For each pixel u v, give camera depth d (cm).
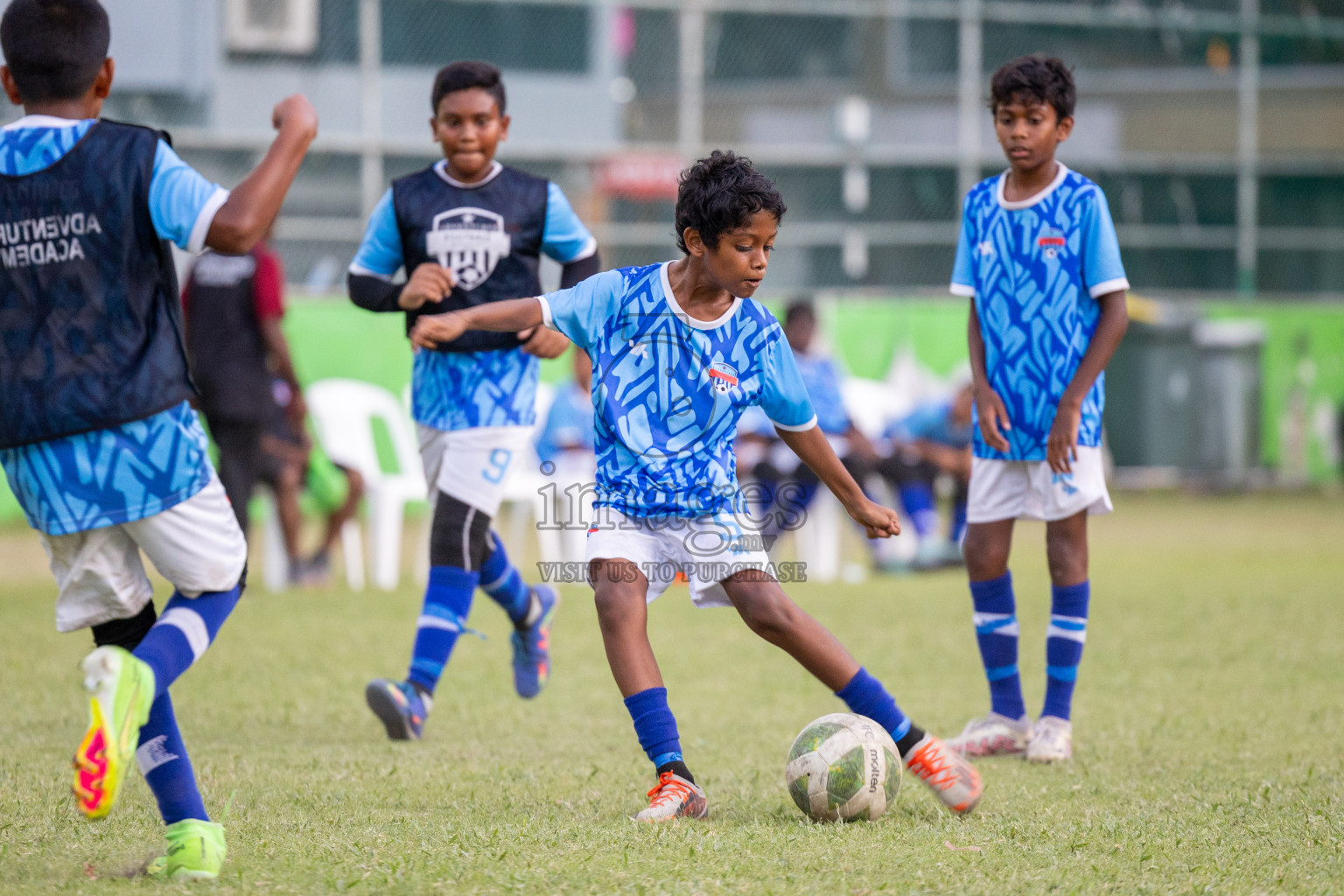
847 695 1209
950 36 5675
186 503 959
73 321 930
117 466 937
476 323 1161
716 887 931
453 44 5172
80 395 927
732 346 1164
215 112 4891
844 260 5569
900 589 3253
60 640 2353
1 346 935
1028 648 2381
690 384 1166
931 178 5606
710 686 1998
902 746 1209
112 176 936
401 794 1277
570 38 5350
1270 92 5947
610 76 5400
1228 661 2188
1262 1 5966
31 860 998
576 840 1071
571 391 3422
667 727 1187
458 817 1173
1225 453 5750
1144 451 5788
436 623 1653
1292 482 5878
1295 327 5850
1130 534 4425
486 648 2417
